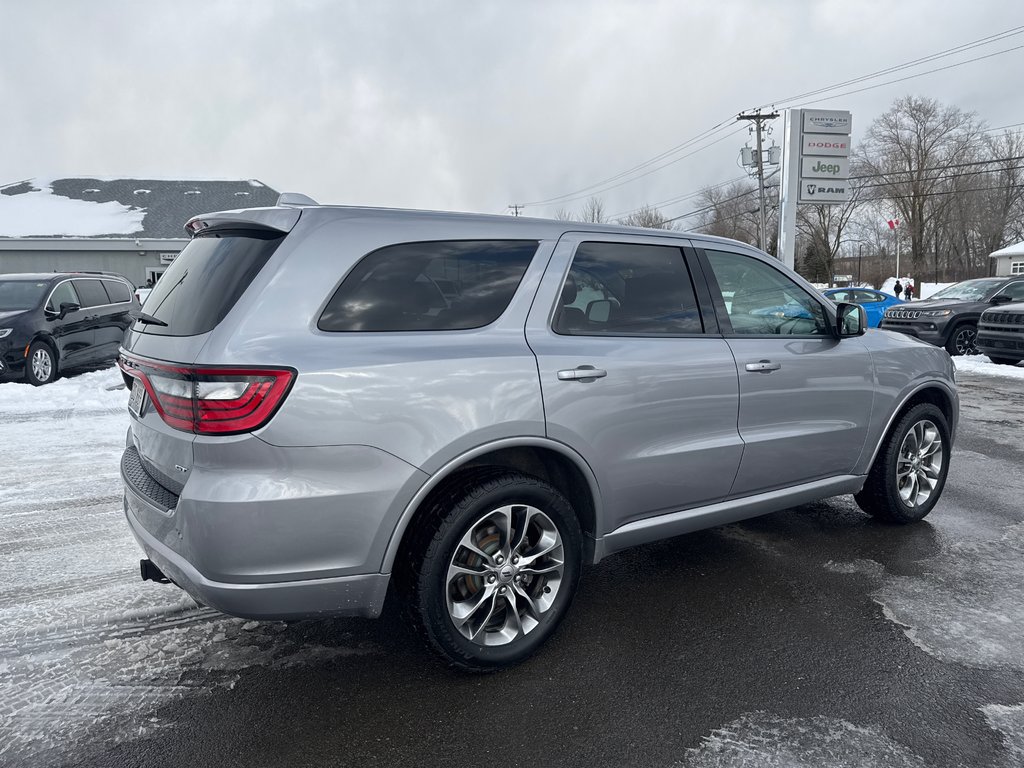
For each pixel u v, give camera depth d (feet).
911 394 13.83
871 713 8.29
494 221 9.53
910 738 7.82
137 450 9.77
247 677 9.15
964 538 13.87
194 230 9.87
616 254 10.46
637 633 10.19
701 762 7.47
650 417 10.12
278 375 7.46
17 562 12.84
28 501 16.44
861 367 12.96
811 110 61.36
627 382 9.82
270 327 7.72
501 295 9.25
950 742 7.74
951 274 222.69
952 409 14.90
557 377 9.17
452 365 8.43
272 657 9.64
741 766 7.39
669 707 8.44
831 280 221.87
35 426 24.54
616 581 11.95
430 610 8.43
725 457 11.08
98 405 28.02
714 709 8.39
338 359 7.82
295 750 7.72
